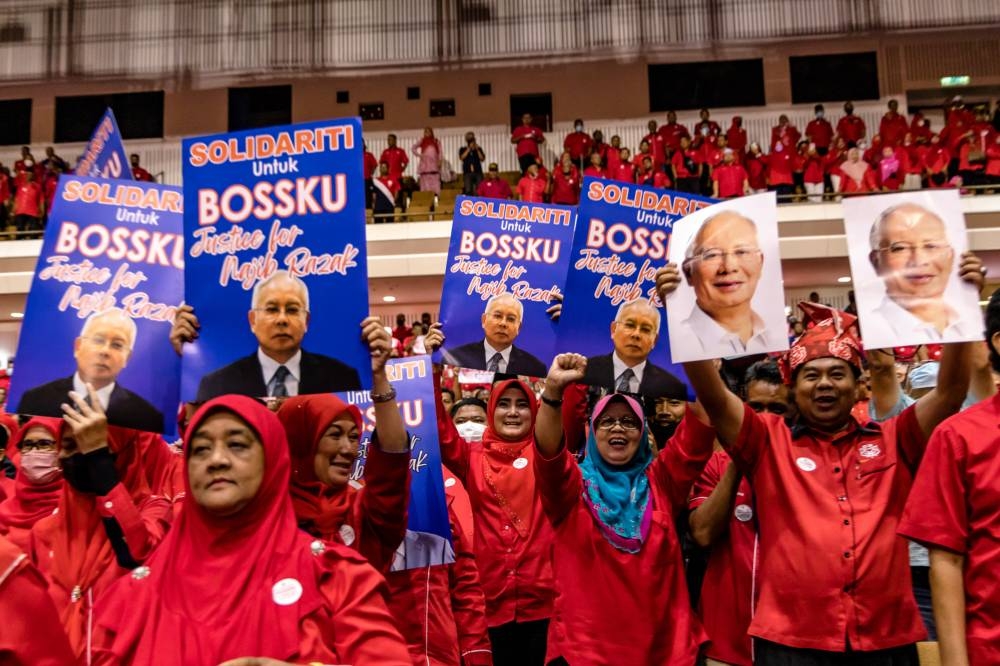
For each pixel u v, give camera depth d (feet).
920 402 7.88
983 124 41.70
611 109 54.49
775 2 53.98
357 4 55.98
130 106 56.18
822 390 8.04
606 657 8.37
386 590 6.28
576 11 55.16
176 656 5.63
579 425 11.60
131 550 6.80
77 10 56.65
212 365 7.15
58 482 8.64
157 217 7.64
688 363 8.05
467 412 14.33
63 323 7.24
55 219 7.40
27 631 5.10
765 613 7.79
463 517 10.55
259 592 5.85
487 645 9.95
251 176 7.41
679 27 54.39
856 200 7.54
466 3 55.72
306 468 7.89
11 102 56.54
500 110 55.01
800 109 53.21
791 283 46.03
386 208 43.86
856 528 7.62
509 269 11.58
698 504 9.83
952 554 6.51
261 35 55.93
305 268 7.26
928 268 7.30
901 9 53.16
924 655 8.13
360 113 55.57
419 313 49.14
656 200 9.21
